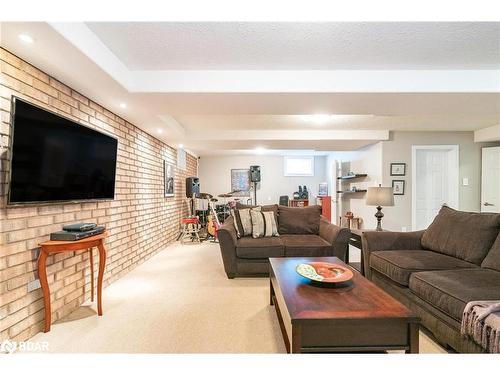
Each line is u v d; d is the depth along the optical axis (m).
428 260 2.23
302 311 1.35
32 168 1.76
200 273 3.33
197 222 5.59
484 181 4.69
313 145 5.24
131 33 1.80
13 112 1.62
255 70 2.40
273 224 3.63
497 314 1.33
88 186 2.37
